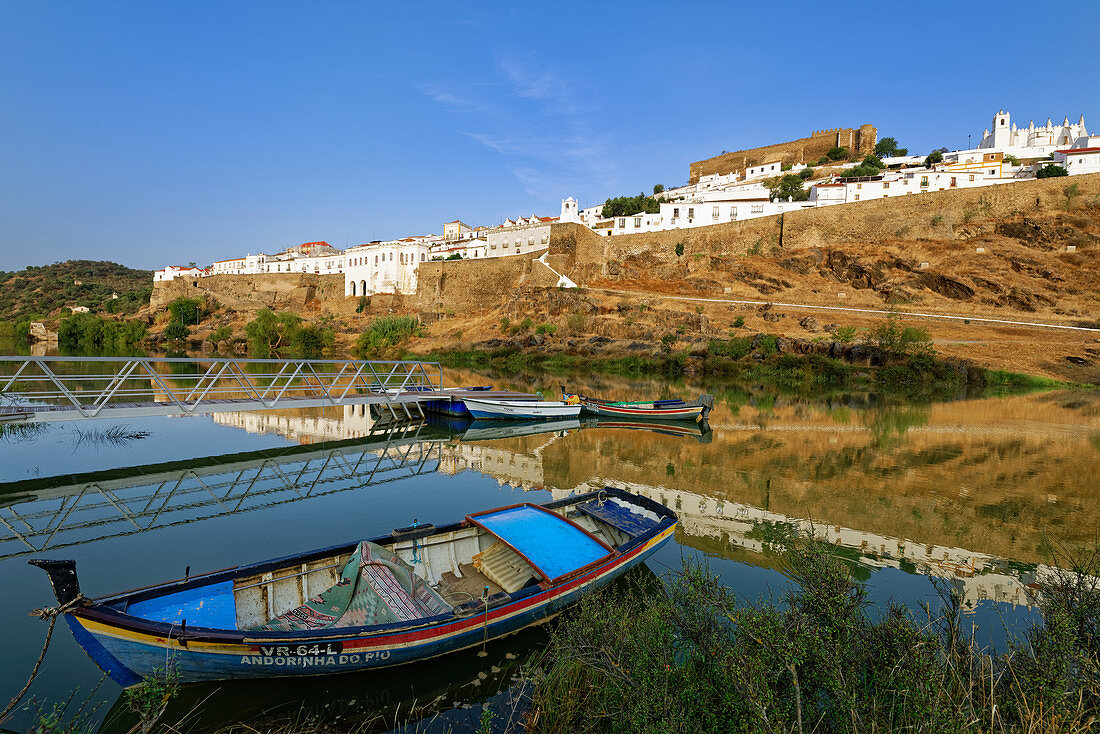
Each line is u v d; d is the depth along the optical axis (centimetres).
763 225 7475
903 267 6469
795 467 1927
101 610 644
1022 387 4284
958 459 2050
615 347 5750
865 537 1260
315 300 9438
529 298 6856
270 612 764
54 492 1470
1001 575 1062
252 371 5003
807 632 550
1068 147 8381
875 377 4638
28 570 1001
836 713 486
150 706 573
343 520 1296
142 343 7975
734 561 1102
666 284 7181
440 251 9350
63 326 8050
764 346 5178
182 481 1599
